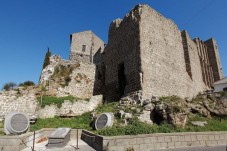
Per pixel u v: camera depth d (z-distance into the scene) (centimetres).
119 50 2222
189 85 2373
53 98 1972
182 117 1427
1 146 914
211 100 1980
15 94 1805
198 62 3003
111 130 1043
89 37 3912
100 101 2189
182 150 957
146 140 975
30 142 1124
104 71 2539
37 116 1752
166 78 1992
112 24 2536
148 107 1492
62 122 1727
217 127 1466
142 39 1886
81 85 2331
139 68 1766
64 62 2425
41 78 2194
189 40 2745
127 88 1878
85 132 1315
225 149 980
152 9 2164
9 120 1107
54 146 1040
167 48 2181
